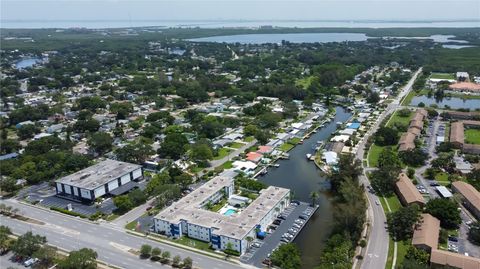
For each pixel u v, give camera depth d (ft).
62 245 570.46
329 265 487.61
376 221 616.80
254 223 578.25
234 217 596.70
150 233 601.62
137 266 517.14
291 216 648.38
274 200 650.02
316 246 565.53
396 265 502.38
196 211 619.26
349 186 647.97
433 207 602.85
